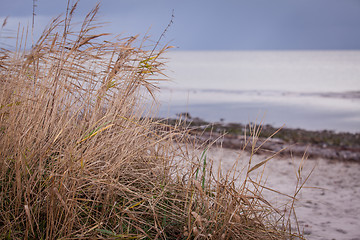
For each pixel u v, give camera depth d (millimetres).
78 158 1966
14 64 2264
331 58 130625
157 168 2395
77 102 2357
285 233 2357
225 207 2092
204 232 1964
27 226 1652
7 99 2137
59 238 1695
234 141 6691
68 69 2354
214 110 12836
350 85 28375
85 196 2090
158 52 2451
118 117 2361
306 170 5387
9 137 1942
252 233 2100
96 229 1829
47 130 2186
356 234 2939
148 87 2580
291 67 69250
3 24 2188
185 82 27766
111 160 2205
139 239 1905
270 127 9180
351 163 6051
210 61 96562
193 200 2248
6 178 1979
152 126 2652
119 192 2143
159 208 2209
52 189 1728
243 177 3719
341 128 10203
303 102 17094
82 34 2352
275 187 4227
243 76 39938
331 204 3793
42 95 2125
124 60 2453
